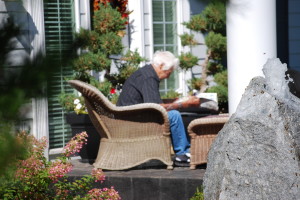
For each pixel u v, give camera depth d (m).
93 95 9.06
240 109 6.54
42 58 1.57
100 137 10.60
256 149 6.28
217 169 6.54
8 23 1.69
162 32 14.09
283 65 6.92
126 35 13.37
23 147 1.61
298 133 6.36
